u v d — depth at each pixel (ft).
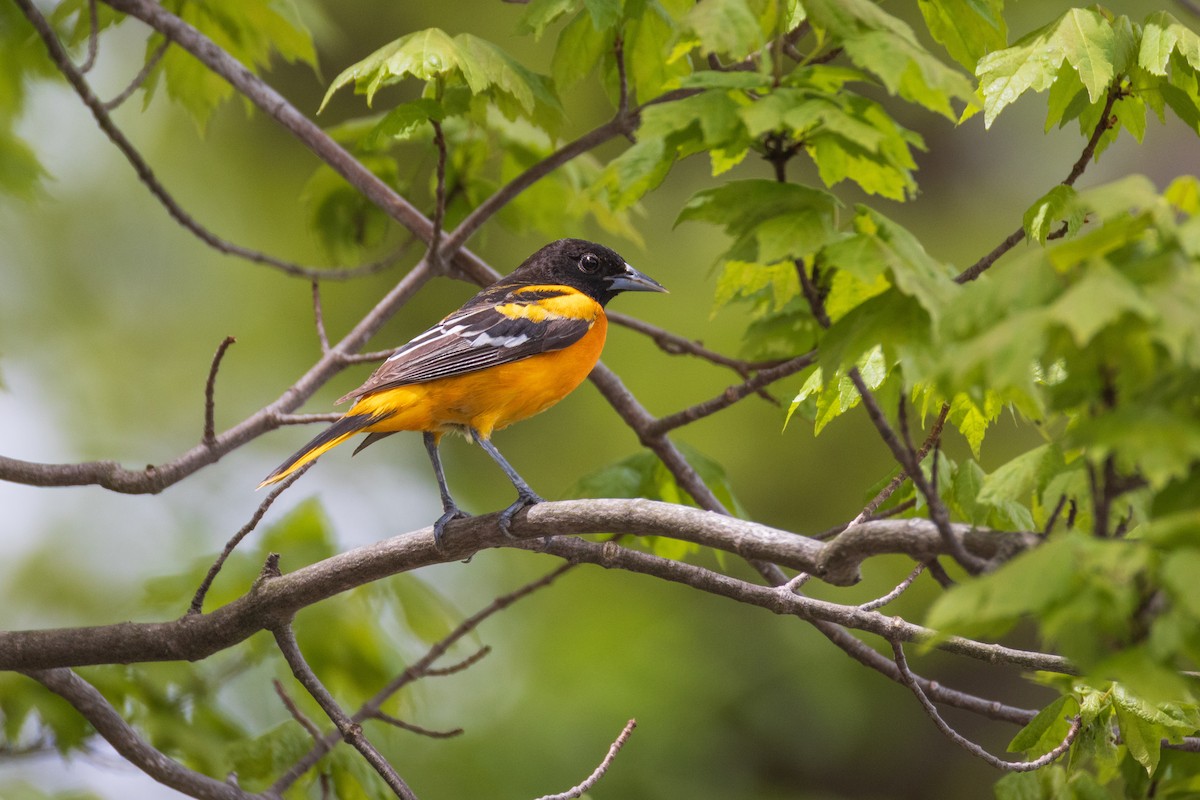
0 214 69.31
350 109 67.41
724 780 61.93
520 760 59.06
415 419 33.73
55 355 70.85
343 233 43.14
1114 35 25.68
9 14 41.04
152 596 35.65
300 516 37.55
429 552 27.07
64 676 29.12
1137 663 14.05
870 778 66.33
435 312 68.90
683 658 63.93
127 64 70.44
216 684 34.86
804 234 19.12
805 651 65.21
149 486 30.42
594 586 66.44
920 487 18.81
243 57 41.37
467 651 57.26
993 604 14.08
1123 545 14.01
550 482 66.90
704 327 64.34
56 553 62.28
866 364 26.12
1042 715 26.86
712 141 19.88
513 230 43.06
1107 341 14.42
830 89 21.90
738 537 22.94
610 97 35.06
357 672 35.96
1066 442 14.44
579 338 35.12
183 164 70.18
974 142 70.79
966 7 29.25
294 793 32.07
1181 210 15.80
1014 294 15.20
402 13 64.85
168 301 71.92
